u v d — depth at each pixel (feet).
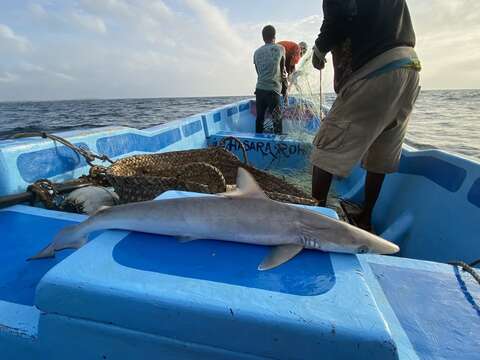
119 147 11.73
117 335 3.25
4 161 7.36
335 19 8.73
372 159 10.15
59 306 3.30
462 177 7.88
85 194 8.01
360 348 2.77
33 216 6.76
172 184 7.33
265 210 4.53
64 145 9.23
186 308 3.03
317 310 3.01
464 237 7.09
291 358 2.92
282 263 3.88
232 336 2.99
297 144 16.98
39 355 3.86
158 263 3.76
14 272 5.01
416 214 9.20
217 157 12.29
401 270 4.67
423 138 33.65
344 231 4.34
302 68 19.70
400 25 8.77
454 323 3.77
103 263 3.67
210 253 4.09
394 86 8.70
